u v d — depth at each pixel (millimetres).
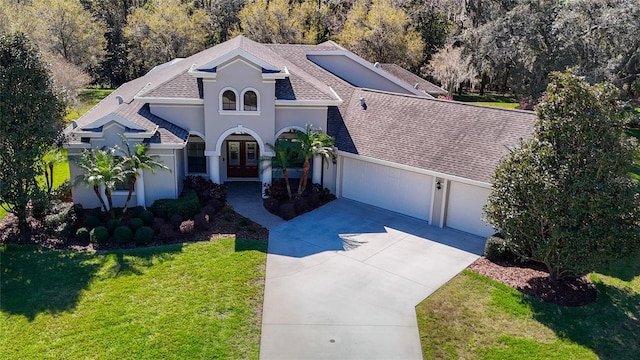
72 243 21562
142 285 18219
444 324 16266
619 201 16438
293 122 27500
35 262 19812
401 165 24516
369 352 14914
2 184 20719
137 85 32969
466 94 69750
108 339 15156
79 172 24422
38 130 21453
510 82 58250
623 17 39312
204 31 62688
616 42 42312
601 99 16625
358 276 19328
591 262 16844
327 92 27875
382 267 20094
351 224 24391
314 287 18406
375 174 26172
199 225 22812
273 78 25516
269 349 14898
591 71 41375
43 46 46312
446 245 22297
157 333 15469
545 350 14992
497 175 18500
